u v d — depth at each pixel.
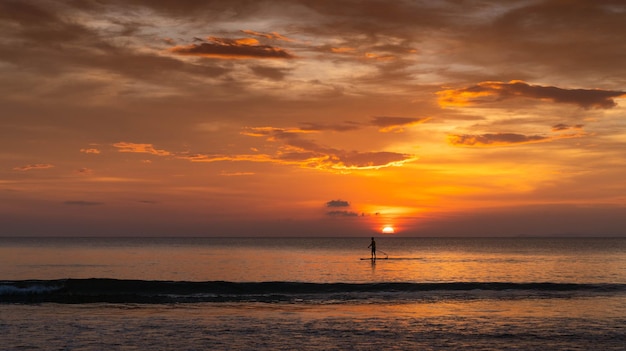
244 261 72.81
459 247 157.50
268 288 31.42
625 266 63.28
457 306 26.30
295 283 32.31
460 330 20.52
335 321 22.17
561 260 77.88
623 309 25.45
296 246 168.38
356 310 25.02
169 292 30.58
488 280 42.94
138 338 18.78
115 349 17.22
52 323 21.36
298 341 18.55
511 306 26.30
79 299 27.88
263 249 132.88
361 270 53.12
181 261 73.12
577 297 29.42
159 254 97.50
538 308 25.67
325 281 41.81
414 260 73.50
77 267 59.78
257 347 17.67
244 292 30.81
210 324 21.39
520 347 17.95
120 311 24.39
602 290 32.06
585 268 59.31
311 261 71.44
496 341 18.77
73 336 19.02
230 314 23.75
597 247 163.00
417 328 20.84
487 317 23.23
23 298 28.00
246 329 20.45
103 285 30.98
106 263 67.75
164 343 18.09
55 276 47.72
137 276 48.09
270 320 22.33
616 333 20.08
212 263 68.19
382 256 89.31
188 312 24.25
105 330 20.08
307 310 24.97
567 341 18.81
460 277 45.47
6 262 69.06
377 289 31.83
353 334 19.70
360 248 142.62
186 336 19.16
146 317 22.86
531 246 175.50
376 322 22.00
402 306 26.25
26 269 56.44
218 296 29.30
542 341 18.78
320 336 19.34
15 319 22.22
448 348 17.78
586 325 21.55
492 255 94.56
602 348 17.91
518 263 67.94
